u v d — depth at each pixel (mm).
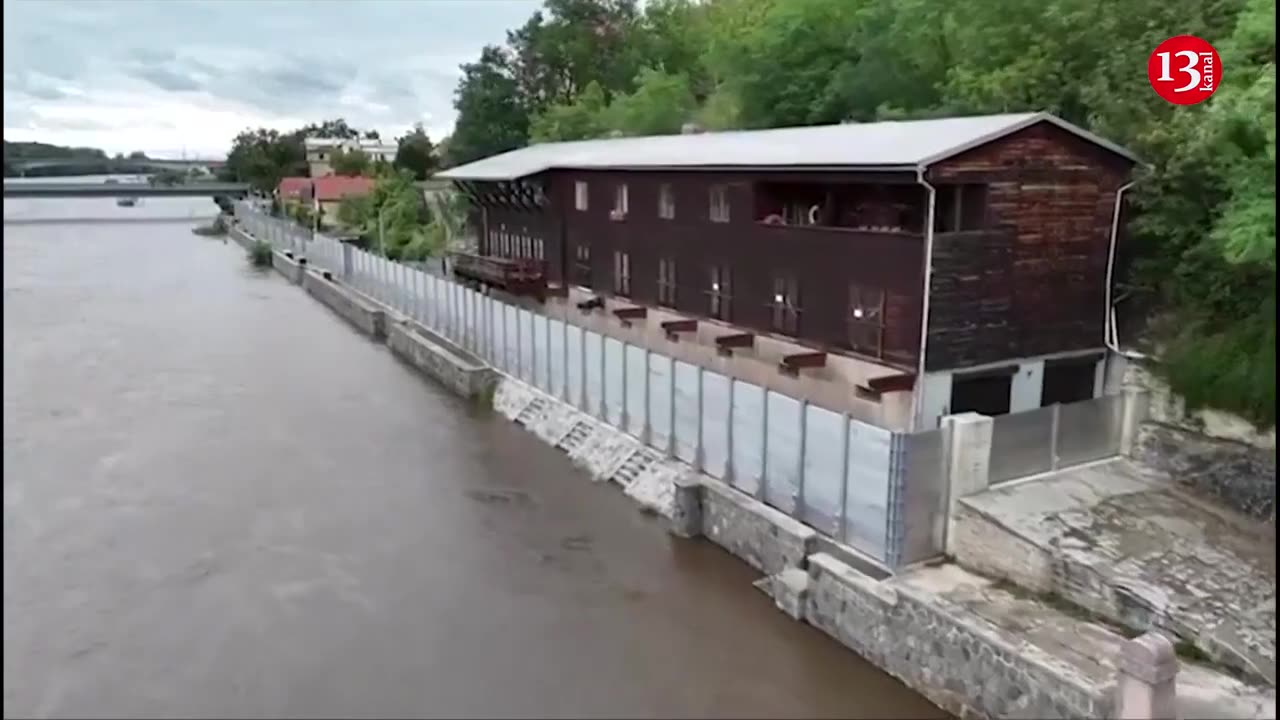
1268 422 19469
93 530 25203
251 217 109875
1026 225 23203
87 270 81562
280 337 52156
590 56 76062
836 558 19688
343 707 17375
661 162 31062
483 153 75000
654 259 33531
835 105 39125
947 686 16562
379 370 44031
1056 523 18359
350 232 79938
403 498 27328
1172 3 25359
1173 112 23812
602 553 23391
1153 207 23531
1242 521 18750
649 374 27719
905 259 22719
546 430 32719
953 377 22984
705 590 21344
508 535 24594
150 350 48125
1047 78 27766
